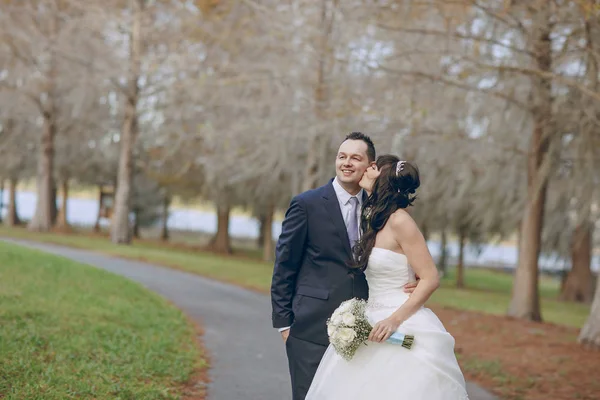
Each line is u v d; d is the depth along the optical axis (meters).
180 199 42.41
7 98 32.75
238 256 39.62
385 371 4.04
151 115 30.91
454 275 44.16
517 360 9.79
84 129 35.94
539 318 16.30
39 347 7.14
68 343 7.47
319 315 4.30
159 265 22.94
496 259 65.25
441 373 4.03
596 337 10.88
